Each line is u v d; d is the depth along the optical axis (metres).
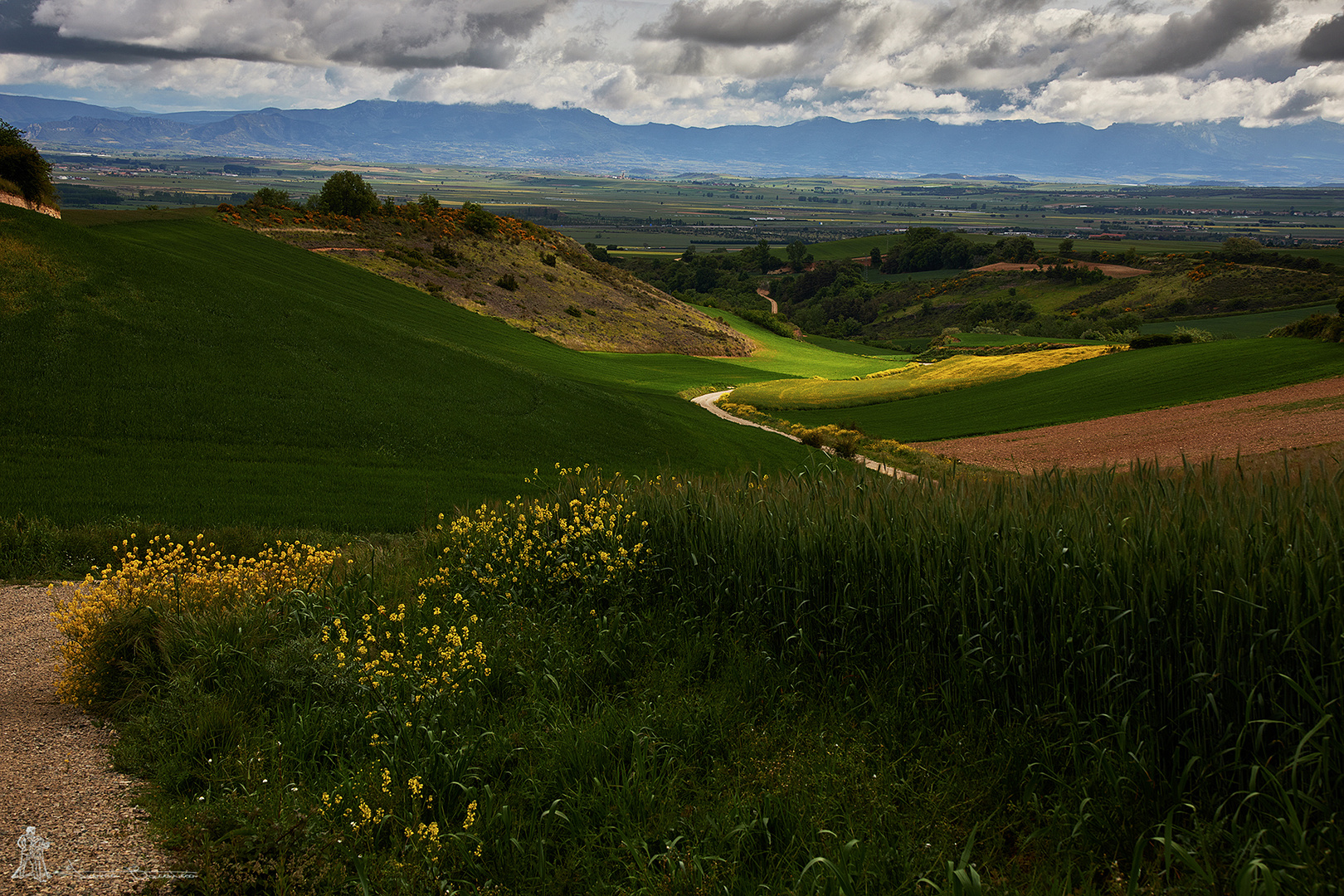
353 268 73.00
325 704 6.59
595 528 9.07
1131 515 6.41
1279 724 5.01
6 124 40.66
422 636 7.55
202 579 8.93
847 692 6.42
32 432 21.00
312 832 4.85
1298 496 6.12
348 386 31.34
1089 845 4.82
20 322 26.67
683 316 110.06
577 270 110.62
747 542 7.90
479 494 21.84
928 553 6.71
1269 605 5.15
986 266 195.25
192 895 4.41
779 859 4.69
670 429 40.72
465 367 39.56
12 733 6.45
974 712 5.92
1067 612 5.77
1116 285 165.00
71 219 52.44
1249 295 145.88
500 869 4.75
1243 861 4.30
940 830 4.96
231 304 35.12
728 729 6.19
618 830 4.96
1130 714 5.39
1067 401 53.44
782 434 49.16
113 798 5.44
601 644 7.45
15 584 11.19
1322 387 45.16
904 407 59.84
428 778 5.51
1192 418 42.66
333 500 19.22
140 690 6.93
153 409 24.31
